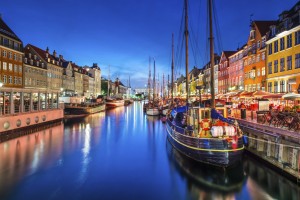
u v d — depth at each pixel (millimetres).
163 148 22516
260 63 42375
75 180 14477
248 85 47469
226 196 12469
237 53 54844
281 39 34375
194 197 12406
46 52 77438
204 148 15039
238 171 15453
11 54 54594
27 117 28875
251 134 18766
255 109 28312
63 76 85062
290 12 33844
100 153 20594
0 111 25250
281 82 34219
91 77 117438
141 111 67938
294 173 12742
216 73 72688
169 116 28234
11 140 25078
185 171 15930
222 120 16016
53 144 23781
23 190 12969
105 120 44750
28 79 62312
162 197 12398
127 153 20656
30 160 18234
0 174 15289
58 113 37562
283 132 15391
